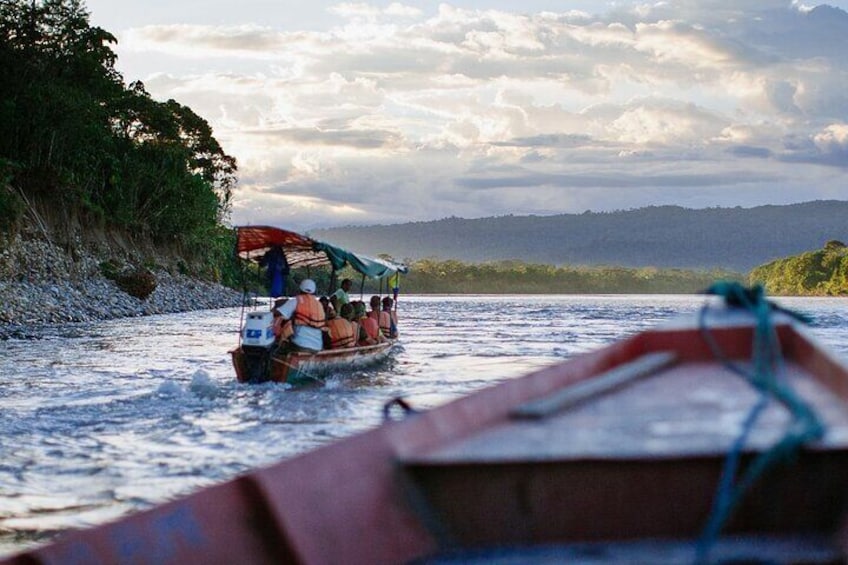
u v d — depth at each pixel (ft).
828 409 12.71
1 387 48.65
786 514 11.60
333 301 56.70
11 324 108.47
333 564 11.28
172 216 219.82
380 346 59.36
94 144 190.60
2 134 159.84
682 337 15.81
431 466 11.72
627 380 14.48
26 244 140.26
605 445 11.72
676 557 10.95
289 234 52.80
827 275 473.26
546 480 11.72
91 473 27.32
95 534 10.57
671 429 12.23
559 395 13.92
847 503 11.57
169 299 179.32
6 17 172.14
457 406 13.14
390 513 11.71
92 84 191.83
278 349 48.32
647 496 11.60
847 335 96.99
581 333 101.50
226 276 266.16
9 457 29.68
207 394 44.80
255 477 11.57
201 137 255.29
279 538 11.32
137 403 42.04
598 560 11.01
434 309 207.62
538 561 11.12
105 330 103.09
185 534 11.02
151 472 27.48
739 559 10.68
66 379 52.65
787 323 15.60
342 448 12.09
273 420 36.96
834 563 10.60
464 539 11.87
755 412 12.38
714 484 11.51
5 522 22.24
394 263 75.46
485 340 88.69
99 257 170.60
